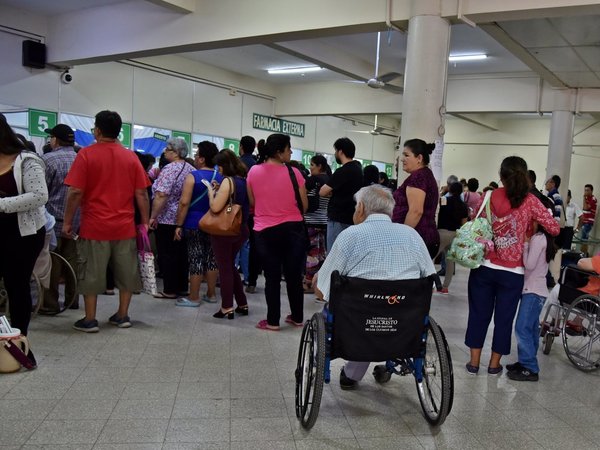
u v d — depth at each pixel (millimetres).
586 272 4113
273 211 4273
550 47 7711
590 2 4887
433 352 2961
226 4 6816
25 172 3115
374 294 2574
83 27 8383
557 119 10961
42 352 3617
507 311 3566
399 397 3182
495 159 18406
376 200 2766
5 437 2463
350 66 10711
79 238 4008
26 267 3271
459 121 18859
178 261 5371
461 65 10898
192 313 4855
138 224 4453
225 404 2943
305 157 16406
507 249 3475
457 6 5254
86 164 3848
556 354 4309
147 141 11375
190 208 5027
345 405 3037
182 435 2570
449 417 2951
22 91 8805
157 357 3635
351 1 5945
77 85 9828
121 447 2430
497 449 2613
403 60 11133
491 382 3553
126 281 4152
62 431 2545
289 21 6359
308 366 2730
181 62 11875
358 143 19016
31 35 8695
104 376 3252
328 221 5242
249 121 14016
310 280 6062
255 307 5211
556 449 2650
